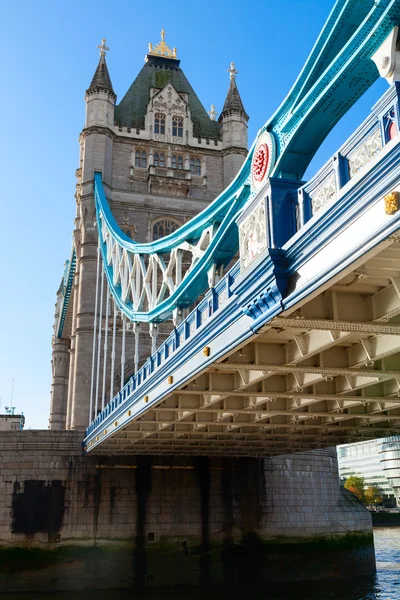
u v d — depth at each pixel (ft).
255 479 119.96
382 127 23.97
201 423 73.67
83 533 109.40
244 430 85.15
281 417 75.72
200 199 178.81
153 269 85.61
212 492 116.78
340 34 33.06
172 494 114.83
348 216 25.73
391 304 32.94
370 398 57.36
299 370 46.93
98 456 114.01
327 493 126.52
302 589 108.17
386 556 153.38
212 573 111.96
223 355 43.60
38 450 112.47
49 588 105.40
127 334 158.10
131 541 110.63
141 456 115.85
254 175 39.93
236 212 52.16
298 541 119.14
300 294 30.30
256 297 34.83
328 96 33.12
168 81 195.31
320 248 28.63
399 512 279.08
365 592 103.24
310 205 30.96
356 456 437.17
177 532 112.98
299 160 36.81
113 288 119.03
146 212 173.27
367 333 36.65
